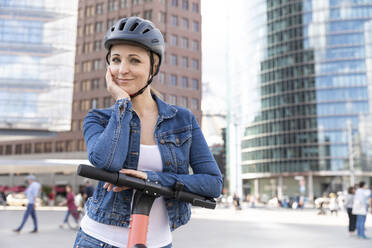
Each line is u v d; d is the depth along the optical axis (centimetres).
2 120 3766
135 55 134
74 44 4031
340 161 6850
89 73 5581
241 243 921
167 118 147
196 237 1069
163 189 123
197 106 5678
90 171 113
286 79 7419
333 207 2531
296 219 2062
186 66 5697
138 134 138
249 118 7812
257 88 7800
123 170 119
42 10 3978
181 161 144
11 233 1080
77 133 5506
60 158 5525
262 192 7462
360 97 6962
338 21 7219
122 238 132
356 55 7075
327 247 852
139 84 137
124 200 133
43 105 3875
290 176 7219
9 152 5925
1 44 3872
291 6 7556
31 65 3909
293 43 7450
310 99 7162
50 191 4275
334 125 6969
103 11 5684
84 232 138
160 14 5566
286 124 7288
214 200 139
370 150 6844
